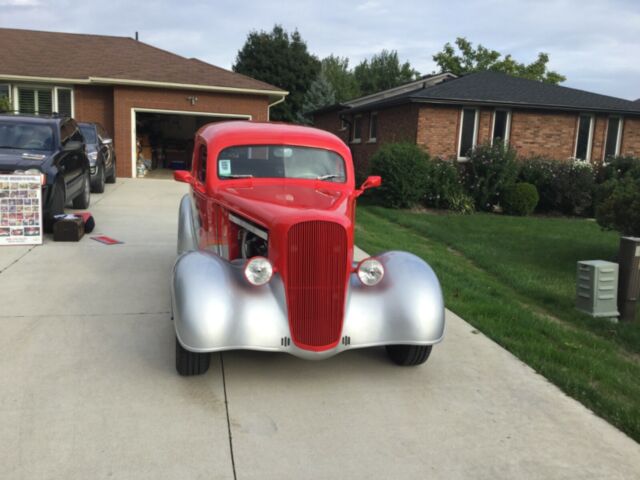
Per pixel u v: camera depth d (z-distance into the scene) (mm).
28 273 6621
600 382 4473
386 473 3059
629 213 8961
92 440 3223
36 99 18438
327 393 3928
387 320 3938
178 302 3717
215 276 3779
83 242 8398
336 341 3799
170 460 3076
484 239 11984
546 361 4750
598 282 6676
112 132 18953
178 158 23156
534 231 13539
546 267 9469
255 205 4129
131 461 3051
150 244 8445
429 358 4641
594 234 13422
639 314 7109
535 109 18625
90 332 4840
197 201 5496
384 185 16250
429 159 17031
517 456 3275
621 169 18031
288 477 2982
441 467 3137
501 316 6020
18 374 3990
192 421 3473
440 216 15461
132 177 18391
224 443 3260
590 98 19797
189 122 23312
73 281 6359
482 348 4938
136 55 20422
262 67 44562
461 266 9312
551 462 3230
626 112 18938
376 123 21688
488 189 17312
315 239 3680
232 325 3637
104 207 11914
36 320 5082
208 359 3947
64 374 4023
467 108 18219
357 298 3949
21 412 3480
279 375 4156
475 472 3109
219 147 4887
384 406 3783
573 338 5766
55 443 3176
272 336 3691
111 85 18406
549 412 3811
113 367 4168
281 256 3703
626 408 3924
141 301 5727
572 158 18500
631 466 3223
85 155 11281
